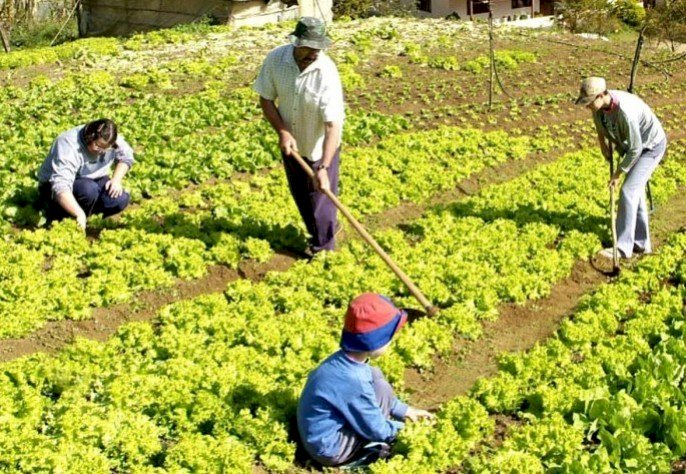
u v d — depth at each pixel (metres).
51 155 12.25
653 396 9.18
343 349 7.90
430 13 40.81
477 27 26.61
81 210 12.15
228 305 10.73
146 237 12.02
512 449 8.38
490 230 13.15
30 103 17.86
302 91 11.08
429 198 14.95
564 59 23.80
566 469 7.99
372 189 14.55
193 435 8.32
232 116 17.45
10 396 8.56
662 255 12.66
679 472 8.45
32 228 12.57
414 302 11.11
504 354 9.92
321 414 7.97
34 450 7.73
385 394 8.34
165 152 15.06
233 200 13.60
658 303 11.37
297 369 9.32
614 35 31.20
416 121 18.31
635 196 12.61
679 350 9.98
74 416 8.17
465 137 17.38
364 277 11.38
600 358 9.91
